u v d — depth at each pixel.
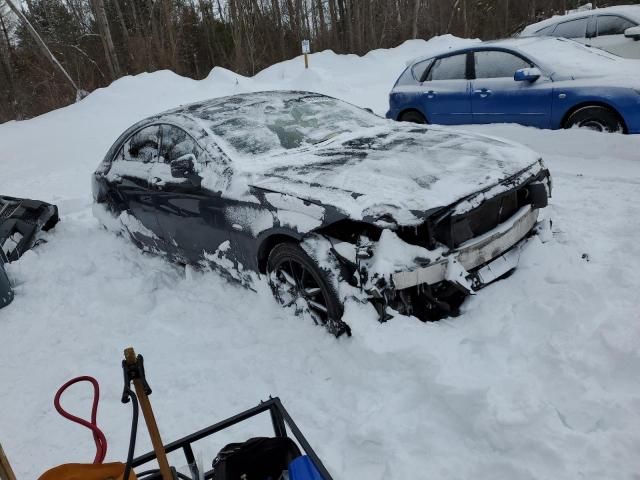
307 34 30.64
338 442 2.51
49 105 22.47
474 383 2.51
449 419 2.46
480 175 3.18
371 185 3.11
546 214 3.81
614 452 2.12
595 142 5.80
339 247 2.96
